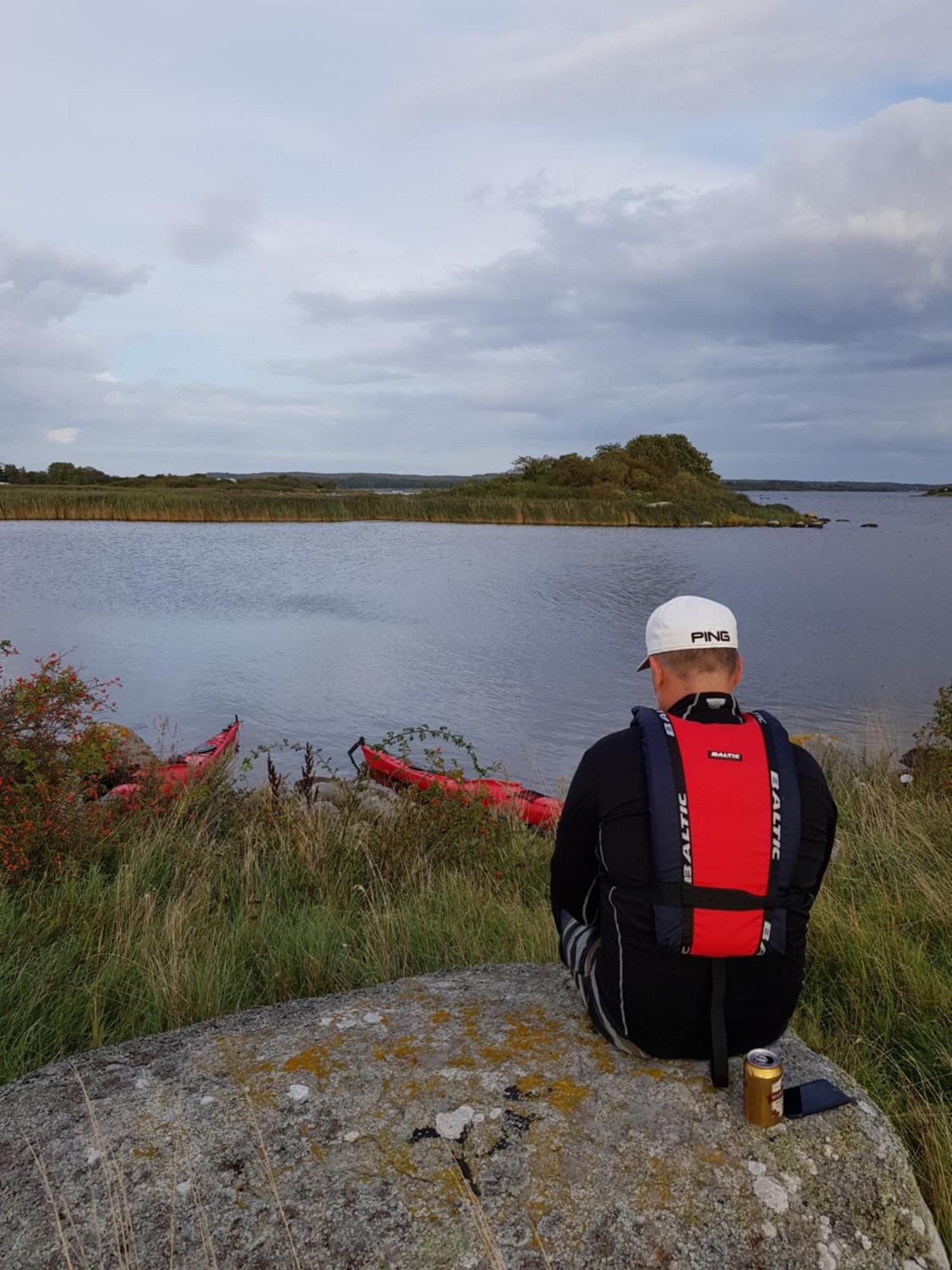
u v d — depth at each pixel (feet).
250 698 43.24
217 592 80.07
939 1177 8.67
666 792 7.09
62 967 13.32
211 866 19.27
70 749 19.70
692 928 7.02
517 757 34.83
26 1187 7.00
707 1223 6.81
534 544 140.67
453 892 17.72
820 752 32.78
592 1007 8.09
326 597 78.69
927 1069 10.82
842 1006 12.35
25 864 17.24
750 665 51.75
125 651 54.08
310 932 14.94
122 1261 6.36
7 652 20.33
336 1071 8.21
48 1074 8.34
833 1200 7.10
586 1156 7.23
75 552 114.01
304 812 22.76
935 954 13.62
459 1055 8.38
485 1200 6.88
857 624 66.90
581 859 7.73
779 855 7.04
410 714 40.65
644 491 242.37
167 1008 12.25
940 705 27.78
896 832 19.69
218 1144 7.38
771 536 179.83
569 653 54.90
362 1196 6.90
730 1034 7.52
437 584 88.89
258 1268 6.42
